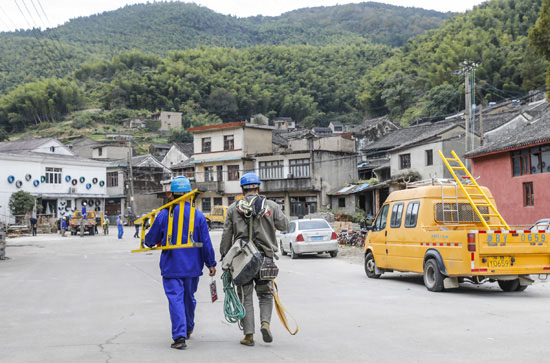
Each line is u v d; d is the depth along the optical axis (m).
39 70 154.38
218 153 56.62
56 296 10.46
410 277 13.63
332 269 15.90
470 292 10.56
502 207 27.59
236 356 5.35
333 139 56.28
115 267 17.20
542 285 11.76
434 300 9.36
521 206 26.23
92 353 5.52
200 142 58.31
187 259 5.88
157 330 6.89
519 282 10.53
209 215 51.16
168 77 153.00
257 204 5.87
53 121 136.25
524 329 6.61
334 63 166.25
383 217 13.03
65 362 5.13
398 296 9.91
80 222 41.53
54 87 139.12
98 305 9.22
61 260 20.44
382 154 54.88
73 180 56.94
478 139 39.09
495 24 106.00
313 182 50.78
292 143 57.97
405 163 42.34
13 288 11.85
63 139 115.62
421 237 11.11
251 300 5.92
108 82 160.38
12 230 43.69
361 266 16.84
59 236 42.56
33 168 53.28
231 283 6.04
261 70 165.88
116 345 5.93
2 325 7.34
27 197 50.38
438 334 6.36
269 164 53.72
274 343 5.99
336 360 5.16
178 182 6.03
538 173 25.23
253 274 5.73
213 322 7.49
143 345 5.93
